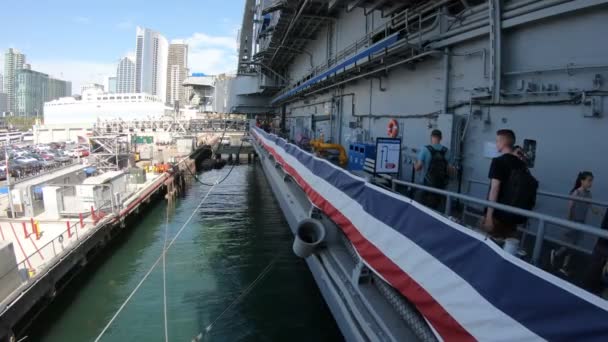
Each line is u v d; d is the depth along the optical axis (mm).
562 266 4074
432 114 8062
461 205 6871
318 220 6008
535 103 5367
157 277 13031
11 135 62906
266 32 22781
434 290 2986
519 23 5402
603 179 4570
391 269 3658
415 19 8703
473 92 6508
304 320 9938
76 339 9477
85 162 26891
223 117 74812
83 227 14672
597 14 4520
